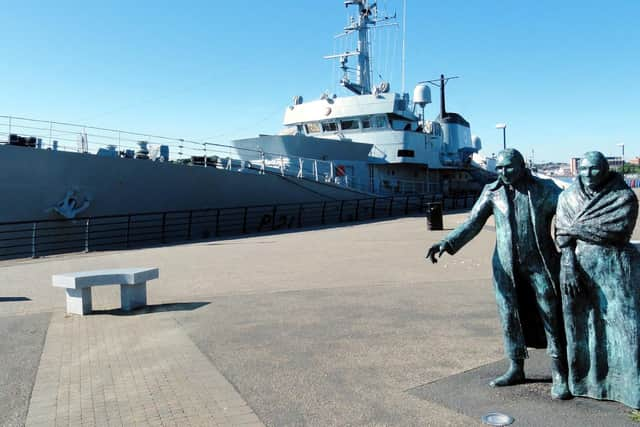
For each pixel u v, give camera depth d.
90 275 7.26
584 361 3.80
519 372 4.20
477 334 5.80
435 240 16.27
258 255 13.57
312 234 19.31
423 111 31.88
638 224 16.06
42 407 4.01
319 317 6.74
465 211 30.53
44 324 6.68
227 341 5.73
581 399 3.84
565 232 3.65
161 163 17.67
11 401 4.15
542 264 3.81
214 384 4.41
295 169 23.42
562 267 3.68
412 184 30.19
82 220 15.84
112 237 15.93
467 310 6.95
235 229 20.34
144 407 3.96
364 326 6.24
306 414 3.77
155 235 17.81
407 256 12.69
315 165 23.08
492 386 4.18
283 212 22.08
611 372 3.70
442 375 4.53
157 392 4.26
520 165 3.81
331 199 24.16
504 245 3.91
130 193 16.94
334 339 5.72
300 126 30.08
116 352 5.42
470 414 3.68
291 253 13.81
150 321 6.73
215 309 7.36
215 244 16.69
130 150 17.64
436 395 4.06
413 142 27.80
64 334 6.18
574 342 3.79
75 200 15.59
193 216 18.94
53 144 15.70
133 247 16.48
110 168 16.34
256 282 9.53
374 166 27.20
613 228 3.50
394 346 5.42
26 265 12.62
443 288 8.52
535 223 3.79
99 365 5.00
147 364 5.00
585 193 3.62
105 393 4.27
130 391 4.30
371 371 4.67
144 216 17.41
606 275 3.59
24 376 4.72
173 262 12.58
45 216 15.10
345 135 28.25
